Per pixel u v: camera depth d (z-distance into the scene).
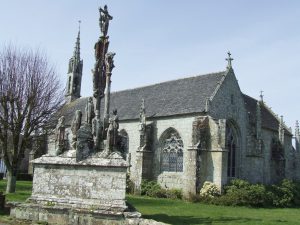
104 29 17.12
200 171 27.98
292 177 40.47
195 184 27.53
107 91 16.28
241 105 32.84
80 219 13.46
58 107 29.11
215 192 27.16
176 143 31.02
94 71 16.73
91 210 13.40
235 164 31.84
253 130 33.50
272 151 37.38
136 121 34.41
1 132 26.17
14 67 26.58
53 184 14.91
